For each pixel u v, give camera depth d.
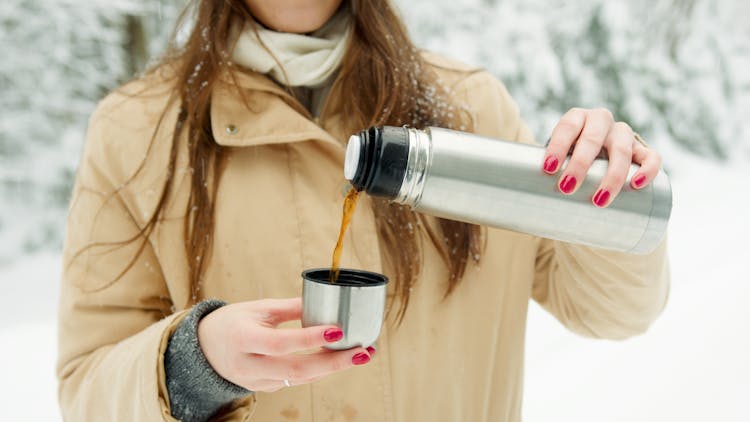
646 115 6.86
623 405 2.73
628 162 0.74
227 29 1.05
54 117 5.50
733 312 3.48
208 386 0.78
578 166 0.73
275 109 1.00
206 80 1.01
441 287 1.04
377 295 0.71
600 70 6.63
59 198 5.46
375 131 0.71
